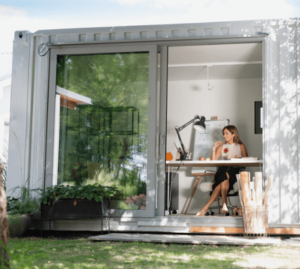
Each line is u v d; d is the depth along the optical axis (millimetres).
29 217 3924
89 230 4250
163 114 4270
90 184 4219
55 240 3574
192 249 3061
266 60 4125
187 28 4281
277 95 4070
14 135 4477
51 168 4363
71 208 3896
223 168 5191
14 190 4398
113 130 4301
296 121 4012
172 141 6664
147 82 4277
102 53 4414
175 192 6016
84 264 2361
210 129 6453
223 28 4234
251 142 6391
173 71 6191
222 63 5809
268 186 3717
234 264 2418
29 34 4574
